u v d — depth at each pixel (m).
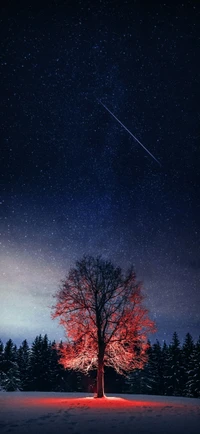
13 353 69.75
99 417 12.44
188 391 49.72
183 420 11.89
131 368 23.52
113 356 22.95
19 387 55.34
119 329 22.58
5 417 12.31
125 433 9.42
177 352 58.75
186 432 9.62
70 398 21.41
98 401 18.97
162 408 15.73
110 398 21.30
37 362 61.97
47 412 13.78
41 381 60.06
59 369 61.34
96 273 23.62
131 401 19.66
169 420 11.86
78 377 53.47
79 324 22.80
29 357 63.31
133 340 22.62
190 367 51.47
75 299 23.11
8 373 56.00
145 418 12.30
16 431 9.54
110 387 49.59
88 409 14.90
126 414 13.34
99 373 21.95
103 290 23.16
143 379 50.81
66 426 10.45
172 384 56.44
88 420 11.70
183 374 56.66
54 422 11.21
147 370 52.16
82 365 22.89
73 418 12.13
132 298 23.19
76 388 55.62
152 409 15.21
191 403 18.95
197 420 11.94
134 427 10.39
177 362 57.56
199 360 50.00
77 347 22.61
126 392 49.72
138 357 22.98
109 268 23.91
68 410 14.47
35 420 11.62
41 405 16.62
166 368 59.28
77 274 23.62
